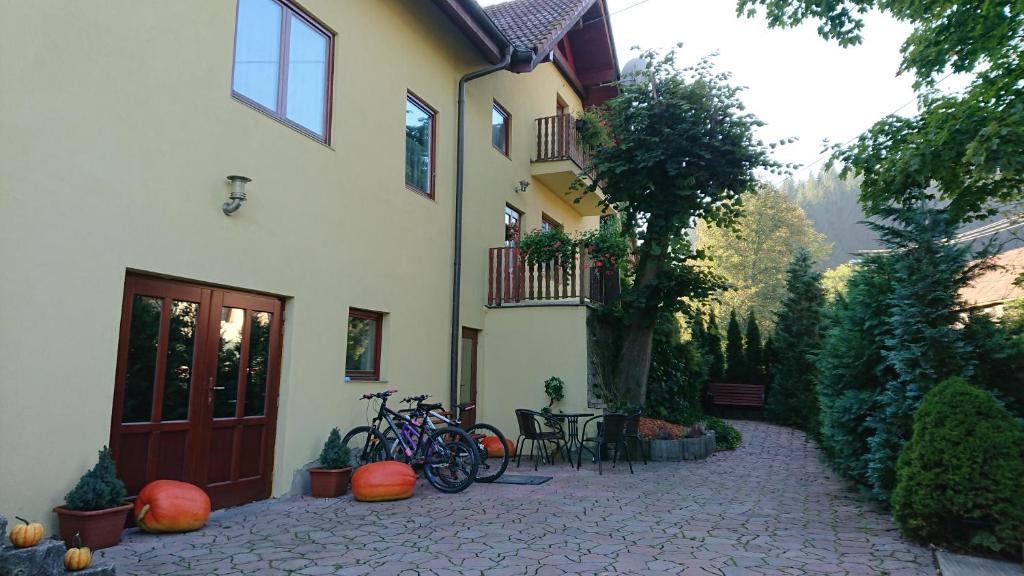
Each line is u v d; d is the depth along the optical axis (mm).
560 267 10438
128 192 4828
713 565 4184
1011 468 4367
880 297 6449
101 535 4332
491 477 7598
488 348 10578
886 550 4590
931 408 4824
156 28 5121
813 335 16297
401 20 8672
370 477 6270
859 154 7625
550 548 4574
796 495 6879
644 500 6520
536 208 13180
